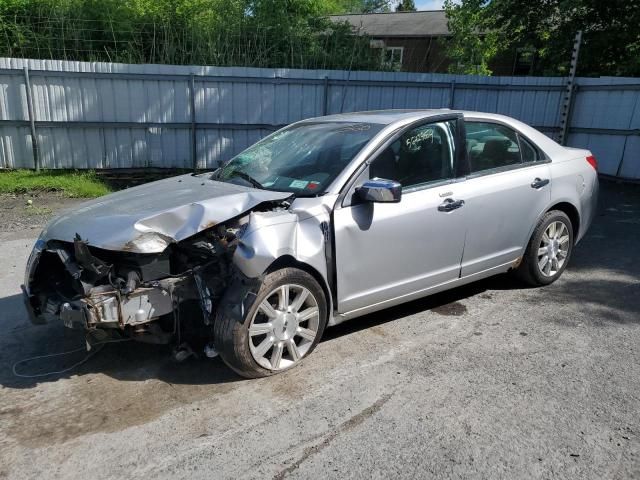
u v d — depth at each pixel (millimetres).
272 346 3521
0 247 6578
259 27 13406
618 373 3605
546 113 12086
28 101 10359
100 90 10711
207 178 4535
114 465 2779
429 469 2711
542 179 4895
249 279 3336
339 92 11711
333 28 14906
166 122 11188
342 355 3877
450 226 4207
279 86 11469
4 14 11922
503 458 2783
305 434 3002
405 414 3170
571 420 3092
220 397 3373
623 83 10680
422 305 4785
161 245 3254
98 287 3203
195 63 12469
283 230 3396
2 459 2828
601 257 6188
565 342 4059
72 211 3889
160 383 3545
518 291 5113
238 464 2770
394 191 3529
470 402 3279
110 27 12422
